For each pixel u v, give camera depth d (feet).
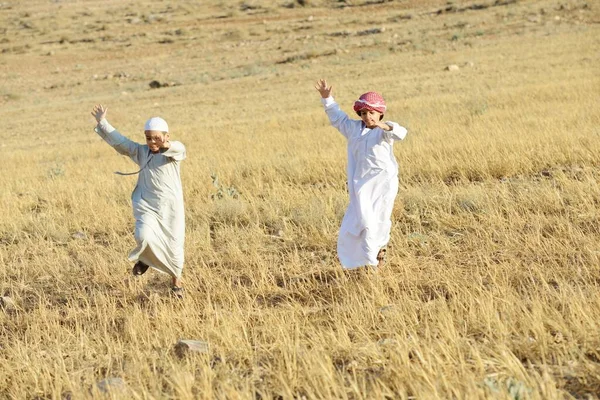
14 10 318.04
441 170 46.78
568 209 35.06
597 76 105.50
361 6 245.65
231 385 19.13
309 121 91.50
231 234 37.22
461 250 31.32
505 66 127.85
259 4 269.64
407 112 88.58
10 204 49.49
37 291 31.32
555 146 48.70
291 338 22.40
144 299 28.86
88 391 19.89
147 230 27.66
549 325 21.39
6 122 126.41
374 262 27.63
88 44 229.25
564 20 175.22
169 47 214.48
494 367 18.93
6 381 21.62
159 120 27.45
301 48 186.19
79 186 53.98
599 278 25.48
